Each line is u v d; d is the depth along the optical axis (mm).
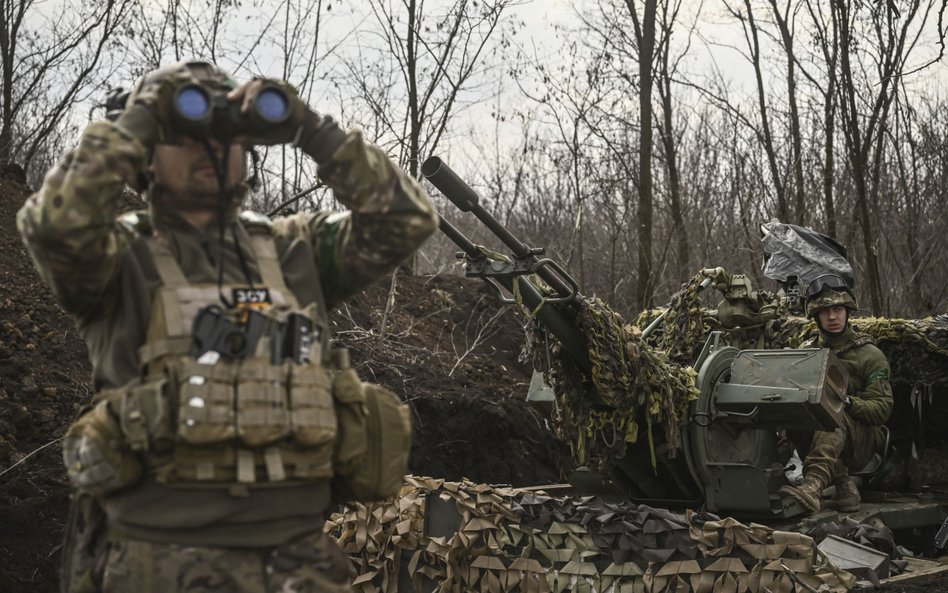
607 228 14469
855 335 6359
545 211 14734
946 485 7004
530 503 4887
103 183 2311
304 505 2479
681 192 14594
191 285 2473
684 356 6219
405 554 5109
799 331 6469
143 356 2410
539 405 5867
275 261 2619
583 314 5164
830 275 6312
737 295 6156
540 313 5207
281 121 2439
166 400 2350
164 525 2373
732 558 4590
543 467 8781
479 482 8305
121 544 2406
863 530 5383
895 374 6977
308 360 2496
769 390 5402
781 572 4527
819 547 5113
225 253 2553
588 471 5996
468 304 10875
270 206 10750
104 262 2377
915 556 6078
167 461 2369
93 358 2551
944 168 14453
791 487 5703
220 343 2398
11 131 10414
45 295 8172
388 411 2699
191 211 2572
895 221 14227
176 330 2404
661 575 4617
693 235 14195
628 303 13258
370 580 5141
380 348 9141
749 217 14195
